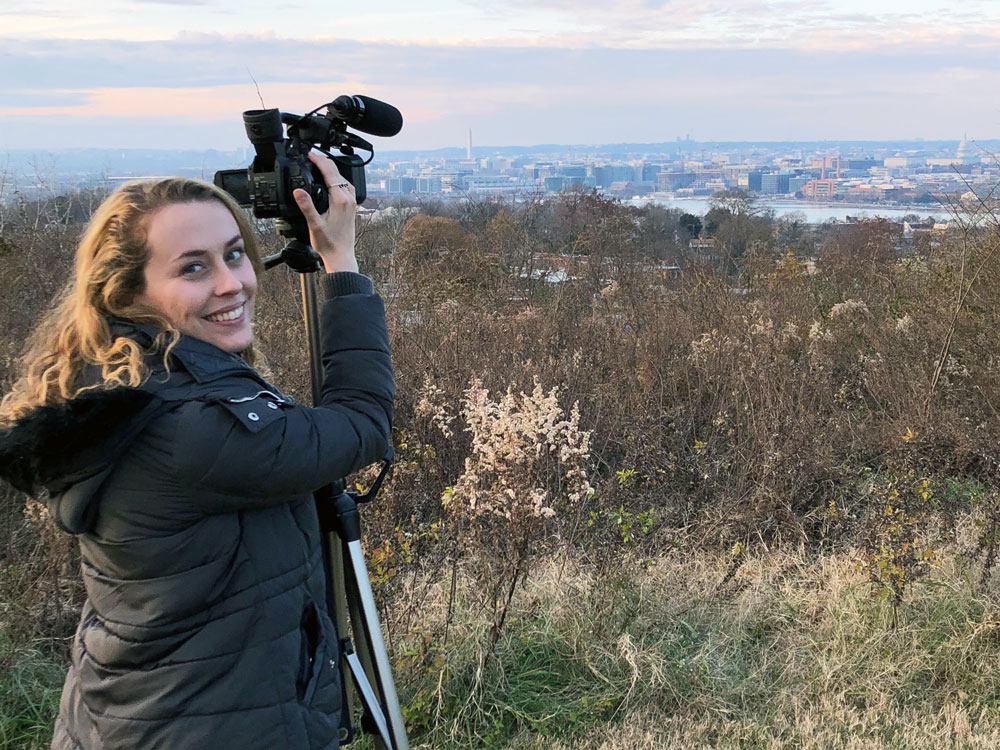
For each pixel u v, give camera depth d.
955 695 3.29
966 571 3.93
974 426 6.14
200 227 1.47
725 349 7.02
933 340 7.36
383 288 8.95
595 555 3.92
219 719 1.42
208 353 1.46
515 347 7.32
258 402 1.44
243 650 1.44
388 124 1.84
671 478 5.37
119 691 1.43
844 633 3.62
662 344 7.49
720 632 3.69
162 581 1.39
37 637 3.36
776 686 3.37
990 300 7.30
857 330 8.33
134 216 1.44
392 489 3.49
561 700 3.26
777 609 3.89
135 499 1.37
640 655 3.38
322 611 1.60
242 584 1.44
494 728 3.10
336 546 1.86
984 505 4.55
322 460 1.49
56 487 1.38
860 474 5.41
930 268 9.21
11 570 3.45
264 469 1.41
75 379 1.42
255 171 1.70
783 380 6.35
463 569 3.72
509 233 12.42
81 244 1.48
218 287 1.48
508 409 3.26
